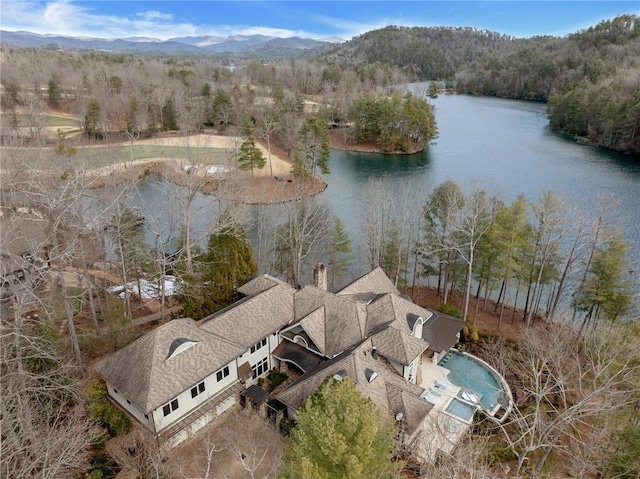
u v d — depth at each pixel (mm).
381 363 31969
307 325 33812
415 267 49531
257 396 30828
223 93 124125
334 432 17297
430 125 115750
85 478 23844
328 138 94688
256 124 118438
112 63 190125
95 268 49656
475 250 43781
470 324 41531
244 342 32156
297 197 65188
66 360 28812
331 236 52156
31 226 39625
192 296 37969
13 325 24844
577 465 24219
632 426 22844
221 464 26516
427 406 28172
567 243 53375
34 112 86688
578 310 43219
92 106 101500
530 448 21641
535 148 113062
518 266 41219
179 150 97625
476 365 37375
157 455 24312
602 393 24406
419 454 26672
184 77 159500
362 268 55219
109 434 26938
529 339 33469
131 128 108250
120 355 28516
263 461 26719
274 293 36406
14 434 20516
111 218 45688
